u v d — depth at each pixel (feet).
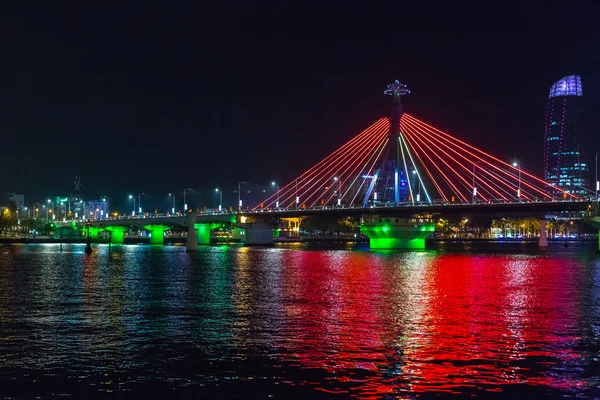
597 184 596.29
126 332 165.37
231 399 113.29
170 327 172.35
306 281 300.40
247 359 137.08
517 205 575.38
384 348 146.00
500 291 257.34
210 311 200.95
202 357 138.72
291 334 162.20
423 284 285.64
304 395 114.83
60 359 137.08
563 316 190.60
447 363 133.28
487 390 116.67
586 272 357.82
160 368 130.41
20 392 116.26
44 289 265.13
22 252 618.44
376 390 117.08
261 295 243.19
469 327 171.63
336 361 135.23
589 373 126.31
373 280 305.53
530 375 124.98
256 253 600.80
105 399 113.09
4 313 196.75
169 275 337.11
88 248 597.93
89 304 217.56
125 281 301.63
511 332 164.45
